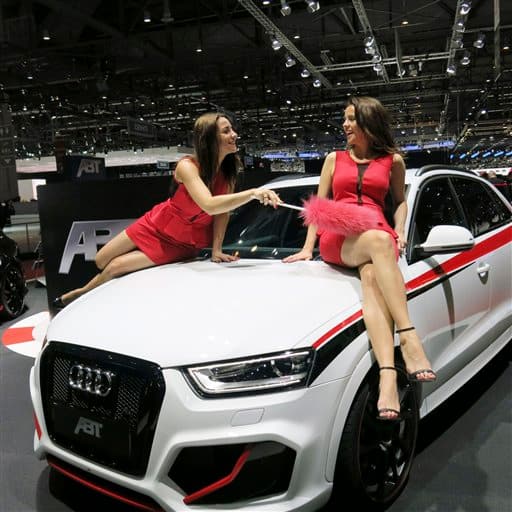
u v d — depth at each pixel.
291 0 10.45
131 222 5.79
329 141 28.59
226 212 2.97
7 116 9.45
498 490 2.42
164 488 1.87
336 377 1.98
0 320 6.16
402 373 2.29
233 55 14.08
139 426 1.90
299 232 3.09
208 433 1.83
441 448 2.79
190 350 1.91
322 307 2.12
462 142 27.02
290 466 1.88
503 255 3.49
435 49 14.50
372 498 2.22
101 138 24.64
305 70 13.70
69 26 12.09
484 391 3.50
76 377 2.07
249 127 25.09
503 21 11.64
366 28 10.39
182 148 20.59
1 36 10.75
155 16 12.17
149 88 16.94
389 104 20.80
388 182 2.58
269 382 1.87
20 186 25.00
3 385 4.04
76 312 2.36
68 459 2.11
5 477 2.70
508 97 17.84
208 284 2.41
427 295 2.55
